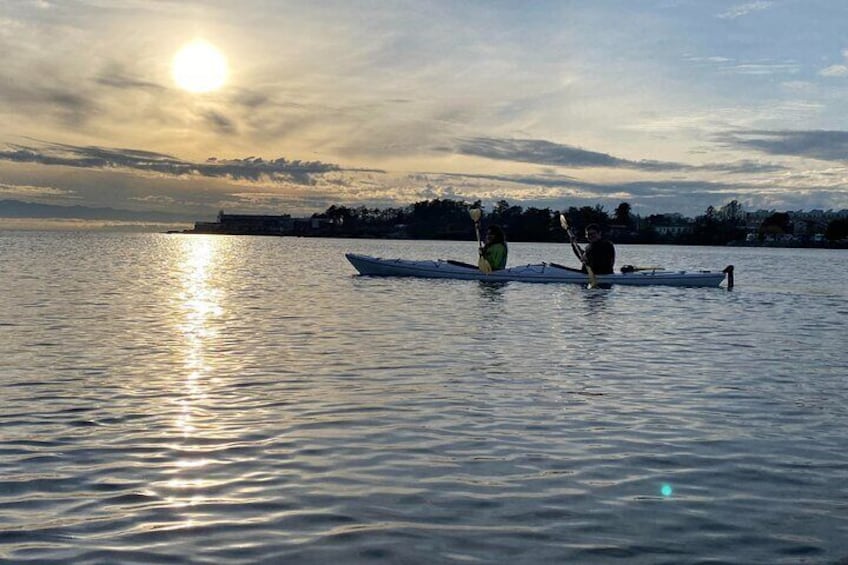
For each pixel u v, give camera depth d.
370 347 13.12
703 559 4.91
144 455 6.91
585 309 19.48
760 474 6.55
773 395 9.66
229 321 16.69
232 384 9.99
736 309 20.36
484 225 157.38
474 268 28.62
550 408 8.80
